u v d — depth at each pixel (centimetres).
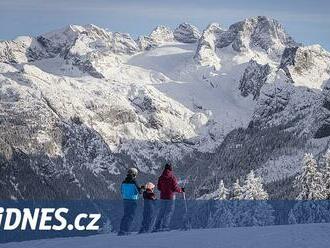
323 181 9388
